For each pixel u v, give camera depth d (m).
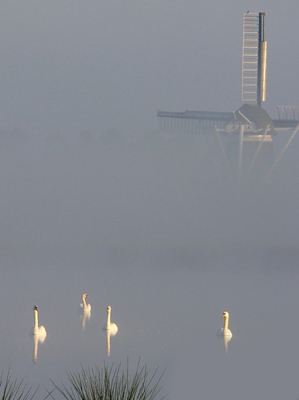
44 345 135.62
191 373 117.25
